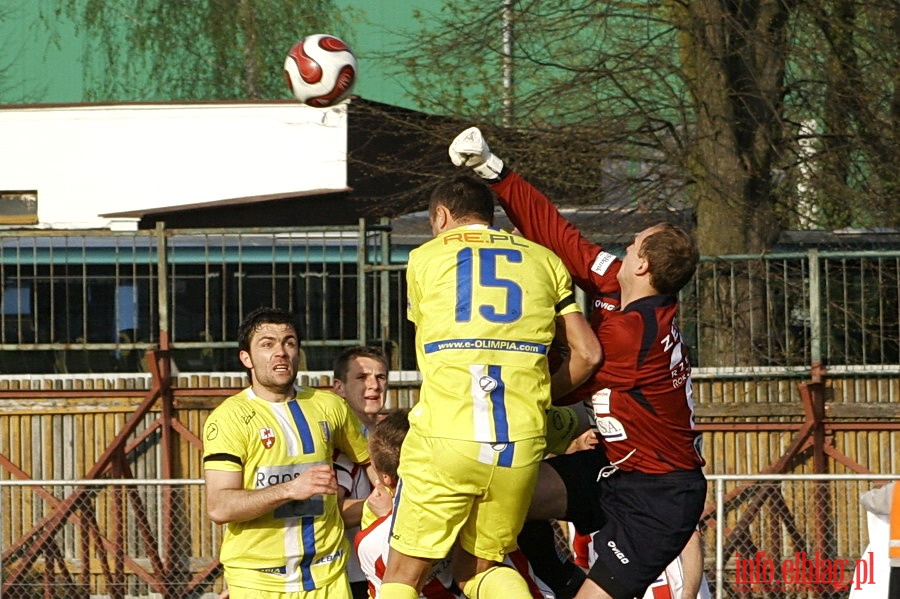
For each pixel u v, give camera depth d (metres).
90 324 50.16
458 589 21.42
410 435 19.27
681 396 20.16
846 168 56.50
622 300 20.59
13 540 42.34
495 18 59.62
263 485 24.03
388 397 43.38
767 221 55.16
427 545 18.92
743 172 54.91
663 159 57.16
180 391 43.28
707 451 43.38
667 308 20.11
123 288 50.09
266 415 24.38
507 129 57.78
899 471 42.94
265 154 74.12
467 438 18.59
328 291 49.22
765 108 55.38
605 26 58.81
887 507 27.86
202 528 41.66
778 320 47.28
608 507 20.52
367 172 73.31
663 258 19.95
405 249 52.56
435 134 59.38
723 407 43.47
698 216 55.91
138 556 41.72
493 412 18.70
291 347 24.67
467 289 19.12
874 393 43.47
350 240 48.66
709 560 40.56
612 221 57.47
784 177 57.53
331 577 24.38
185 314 50.47
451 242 19.67
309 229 43.69
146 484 36.19
